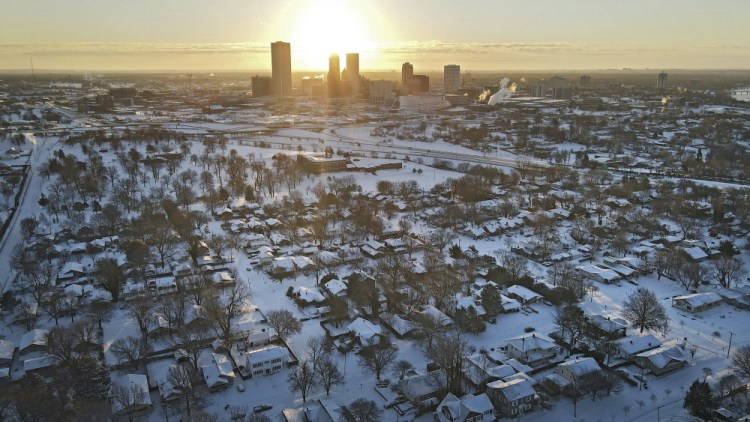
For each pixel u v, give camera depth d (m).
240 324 199.88
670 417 155.00
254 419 146.38
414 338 198.12
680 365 178.38
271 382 172.50
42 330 191.00
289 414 150.12
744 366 169.75
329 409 153.00
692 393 155.75
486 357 183.88
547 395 163.75
